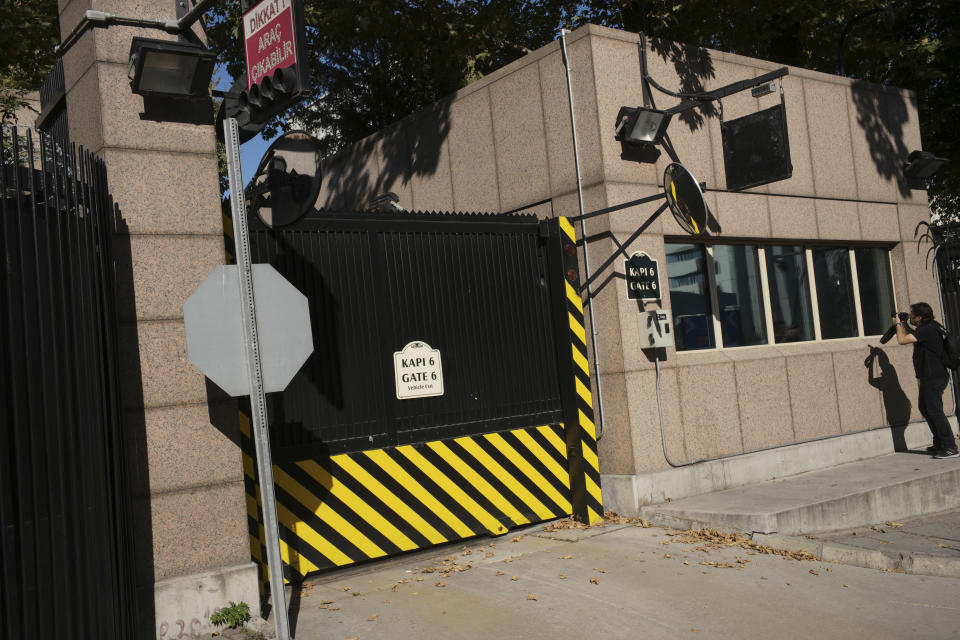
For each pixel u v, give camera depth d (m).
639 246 8.12
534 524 7.82
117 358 4.99
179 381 5.40
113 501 4.61
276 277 4.97
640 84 8.34
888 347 10.61
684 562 6.39
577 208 8.17
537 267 8.00
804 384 9.48
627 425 7.82
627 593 5.75
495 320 7.65
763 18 13.54
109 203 5.13
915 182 11.34
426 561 6.88
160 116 5.52
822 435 9.57
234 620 5.26
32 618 3.86
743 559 6.47
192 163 5.61
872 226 10.63
